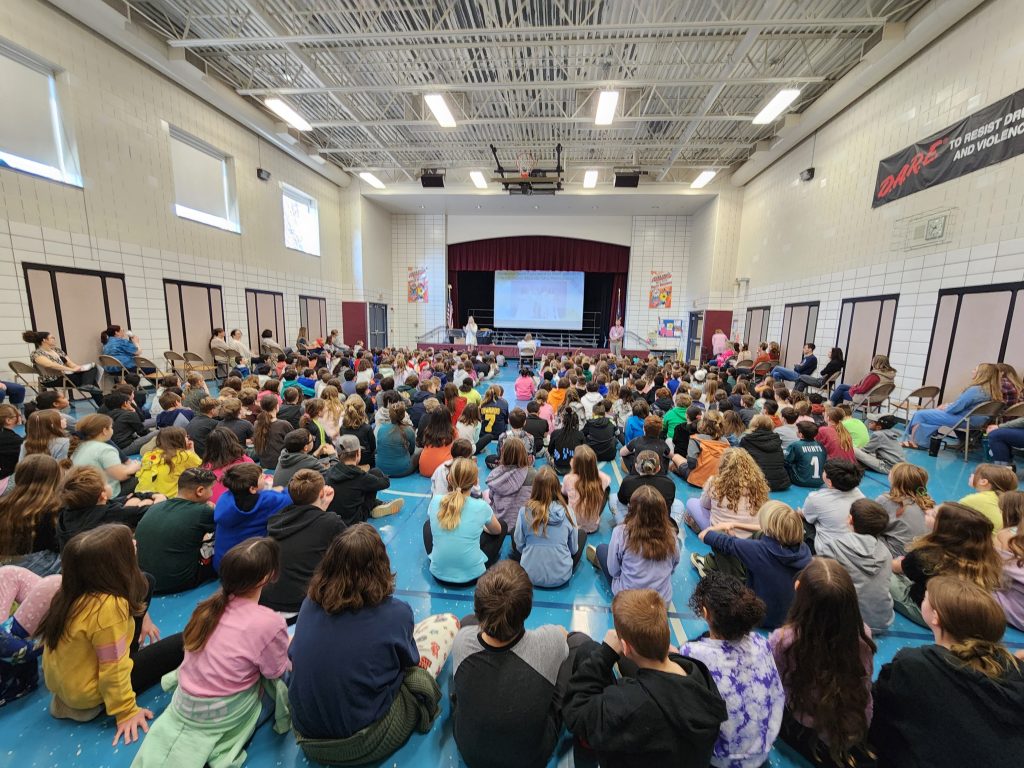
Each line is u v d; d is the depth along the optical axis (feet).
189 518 8.66
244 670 5.22
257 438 14.10
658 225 56.13
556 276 65.82
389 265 58.75
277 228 39.81
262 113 34.81
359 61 27.07
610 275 68.39
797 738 5.39
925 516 9.02
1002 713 4.04
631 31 22.91
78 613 5.32
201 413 14.85
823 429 15.52
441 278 59.26
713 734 4.17
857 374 27.73
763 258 40.93
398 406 15.40
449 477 9.20
